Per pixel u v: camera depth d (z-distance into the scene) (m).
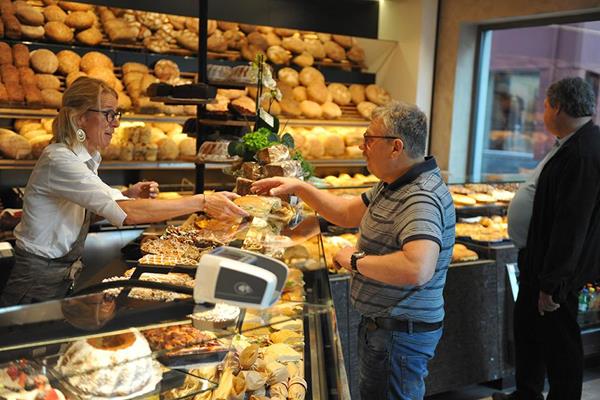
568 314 3.26
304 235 2.12
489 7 5.05
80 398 1.25
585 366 4.25
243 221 2.22
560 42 4.94
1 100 4.01
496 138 5.53
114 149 4.26
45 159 2.25
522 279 3.39
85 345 1.27
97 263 3.69
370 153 2.23
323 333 1.63
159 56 4.80
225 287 1.09
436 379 3.57
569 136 3.14
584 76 4.79
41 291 2.28
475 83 5.51
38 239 2.30
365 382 2.34
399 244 2.14
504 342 3.78
